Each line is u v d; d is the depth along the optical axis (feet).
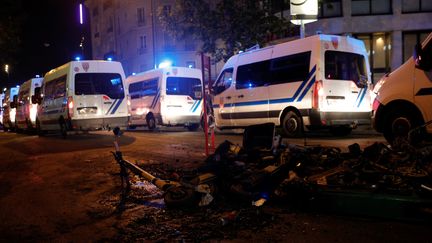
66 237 15.26
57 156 36.40
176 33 73.77
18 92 80.79
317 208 15.93
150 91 61.72
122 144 42.93
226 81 47.11
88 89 49.16
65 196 21.38
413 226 14.10
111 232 15.38
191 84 60.90
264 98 42.01
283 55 40.14
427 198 14.19
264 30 67.41
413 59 26.81
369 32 81.87
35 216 18.22
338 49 38.22
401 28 80.43
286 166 18.20
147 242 14.06
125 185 22.65
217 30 69.00
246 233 14.20
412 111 27.20
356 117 39.37
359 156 19.27
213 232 14.42
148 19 146.92
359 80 39.70
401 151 20.13
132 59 155.63
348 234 13.70
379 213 14.74
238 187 17.17
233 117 46.03
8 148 47.06
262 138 23.50
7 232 16.25
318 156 19.98
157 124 60.13
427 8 80.12
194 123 61.00
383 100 28.27
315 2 48.52
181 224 15.47
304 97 37.91
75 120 48.29
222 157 20.66
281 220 15.31
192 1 70.18
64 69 50.88
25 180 26.40
